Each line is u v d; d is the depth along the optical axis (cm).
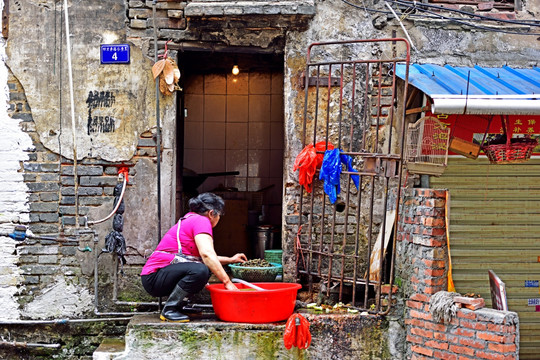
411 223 546
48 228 585
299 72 597
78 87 585
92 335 591
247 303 518
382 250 541
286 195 599
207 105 854
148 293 552
